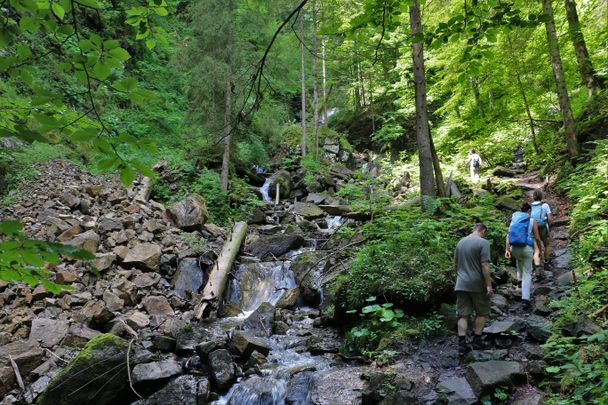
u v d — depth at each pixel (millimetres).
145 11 2967
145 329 7344
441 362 5508
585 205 8414
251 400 5641
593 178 8664
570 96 14219
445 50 13484
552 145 13078
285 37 18906
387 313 6125
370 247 7559
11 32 1888
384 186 15477
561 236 8383
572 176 9633
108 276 8391
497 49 12719
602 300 5719
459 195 11422
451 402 4680
